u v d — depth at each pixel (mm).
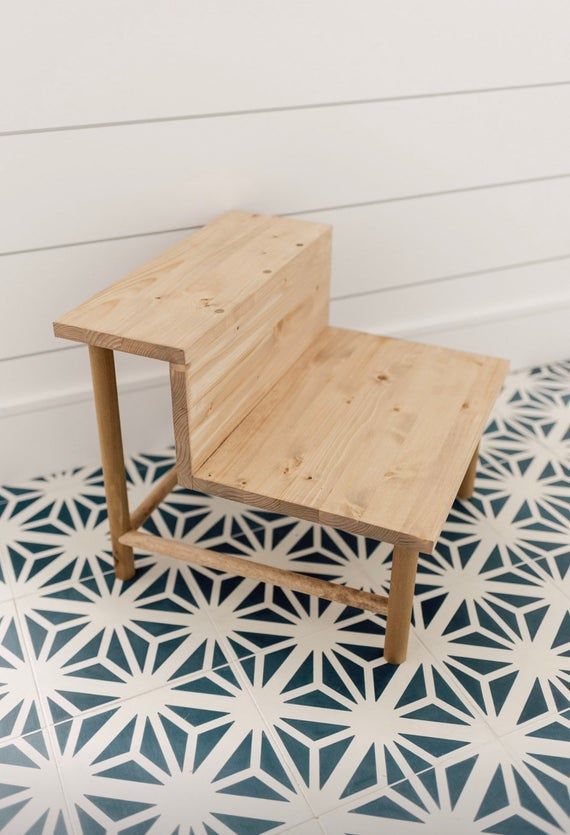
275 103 1545
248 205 1625
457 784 1120
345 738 1182
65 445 1690
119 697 1242
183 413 1144
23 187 1425
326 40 1524
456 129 1720
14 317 1524
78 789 1111
